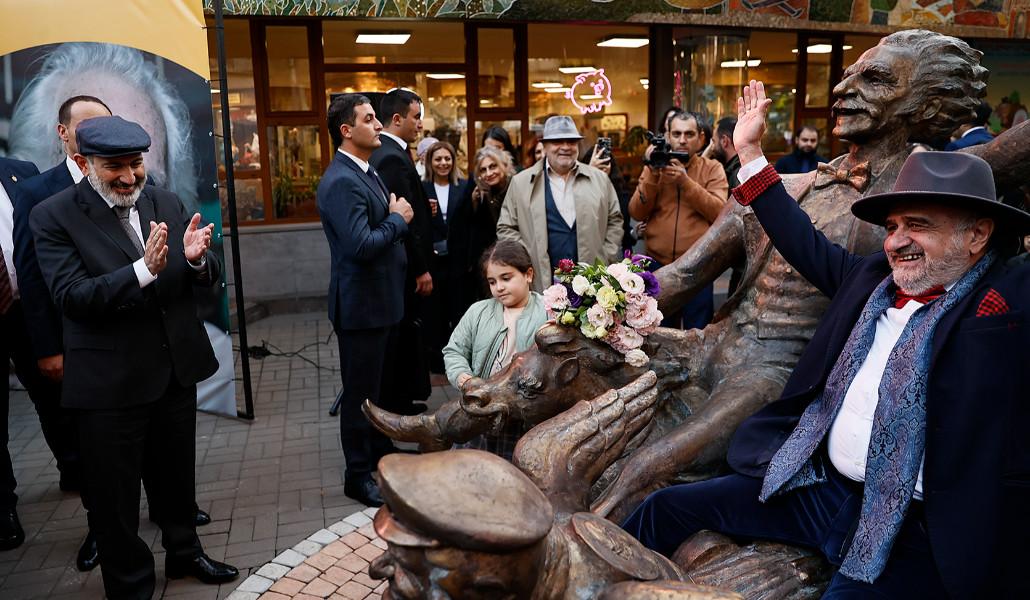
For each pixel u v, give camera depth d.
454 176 6.51
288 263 8.75
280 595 3.09
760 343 2.48
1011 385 1.66
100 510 2.99
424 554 1.16
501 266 3.22
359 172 3.98
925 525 1.77
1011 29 9.20
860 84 2.32
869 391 1.91
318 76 8.56
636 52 9.08
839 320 2.04
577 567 1.39
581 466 1.81
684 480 2.23
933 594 1.74
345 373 4.06
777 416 2.15
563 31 8.87
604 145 5.39
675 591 1.30
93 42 4.81
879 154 2.38
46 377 3.89
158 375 3.03
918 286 1.81
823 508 2.00
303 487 4.39
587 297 2.47
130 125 2.91
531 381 2.48
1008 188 2.24
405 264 4.24
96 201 2.95
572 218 4.79
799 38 9.35
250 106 8.50
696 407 2.56
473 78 8.82
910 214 1.77
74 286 2.81
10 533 3.82
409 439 2.62
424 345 5.73
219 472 4.61
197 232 3.03
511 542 1.15
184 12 4.85
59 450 4.38
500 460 1.26
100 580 3.53
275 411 5.67
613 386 2.51
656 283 2.56
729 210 2.74
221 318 5.28
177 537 3.37
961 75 2.28
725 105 8.85
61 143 4.92
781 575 1.93
